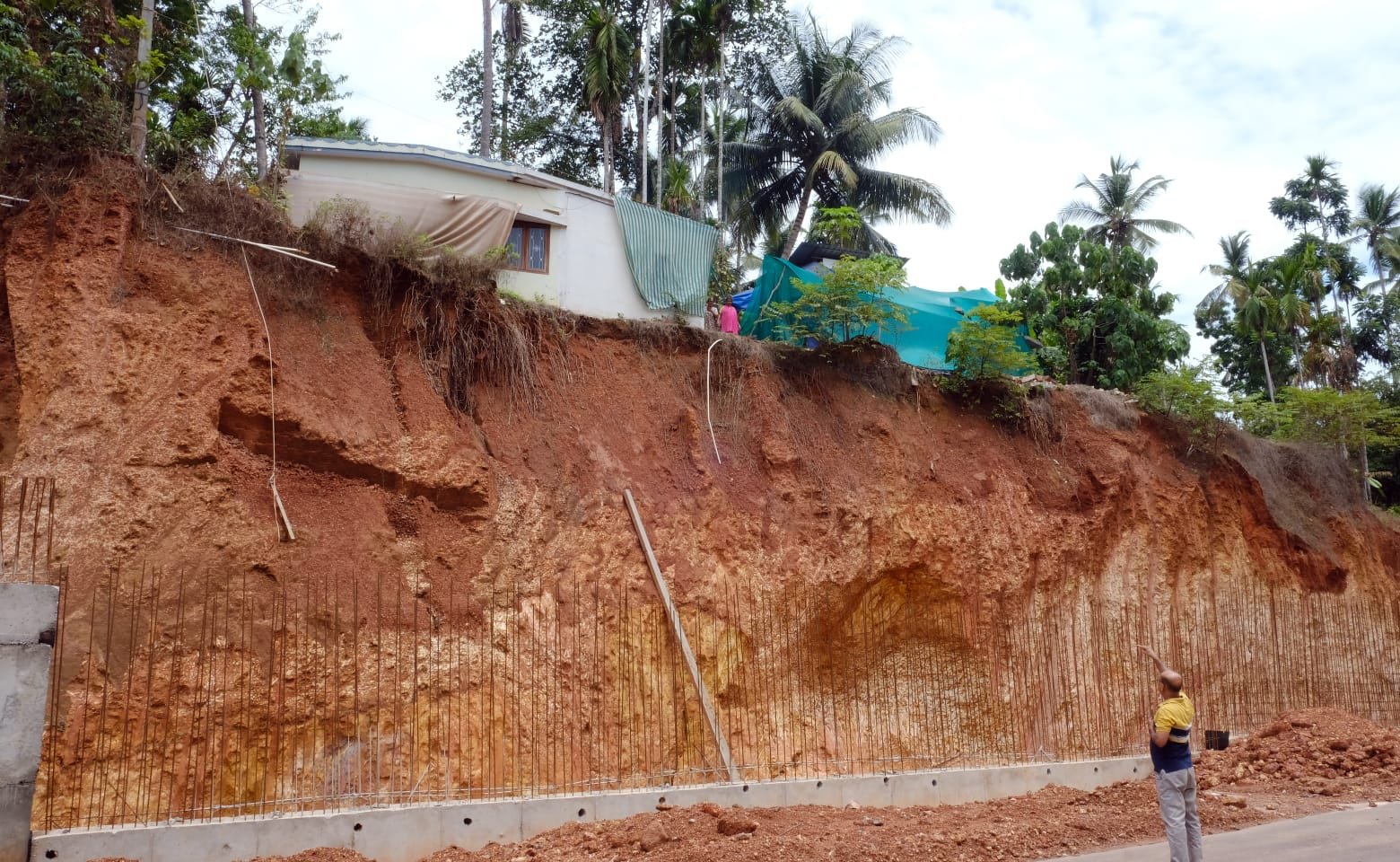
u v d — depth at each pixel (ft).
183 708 30.58
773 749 42.24
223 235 38.17
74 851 24.50
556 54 98.07
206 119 50.96
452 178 54.80
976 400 60.44
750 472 49.21
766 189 97.30
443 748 34.37
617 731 38.29
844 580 48.26
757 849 28.07
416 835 28.66
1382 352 127.75
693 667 40.45
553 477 42.75
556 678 37.68
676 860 27.48
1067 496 59.62
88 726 29.01
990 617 52.39
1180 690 28.50
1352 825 34.53
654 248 58.85
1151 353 81.46
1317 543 70.74
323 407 37.68
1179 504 64.23
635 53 94.43
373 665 34.27
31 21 40.06
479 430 42.09
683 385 50.24
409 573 36.96
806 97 95.35
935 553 52.13
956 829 32.32
